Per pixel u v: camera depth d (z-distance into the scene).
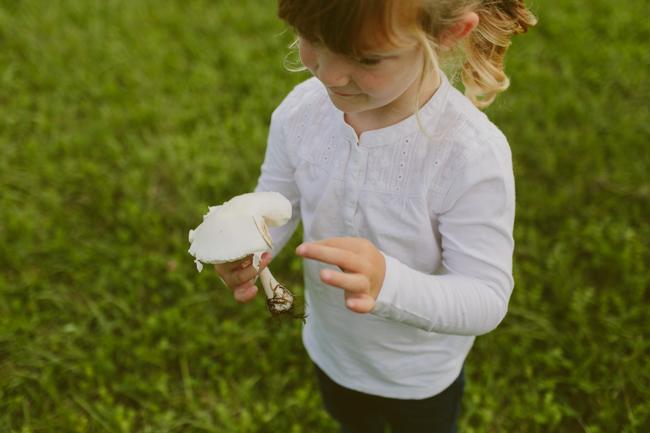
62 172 3.68
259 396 2.74
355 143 1.47
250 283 1.44
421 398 1.85
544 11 4.97
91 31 4.82
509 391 2.70
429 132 1.40
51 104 4.18
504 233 1.39
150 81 4.38
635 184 3.56
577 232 3.31
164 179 3.70
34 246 3.27
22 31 4.79
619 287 3.05
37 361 2.80
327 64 1.16
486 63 1.47
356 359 1.84
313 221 1.60
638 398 2.62
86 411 2.67
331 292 1.72
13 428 2.63
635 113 4.07
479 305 1.39
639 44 4.69
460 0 1.16
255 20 5.01
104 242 3.35
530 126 3.93
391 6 1.05
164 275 3.17
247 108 4.16
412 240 1.47
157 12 5.11
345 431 2.32
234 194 3.60
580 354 2.77
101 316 2.97
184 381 2.77
